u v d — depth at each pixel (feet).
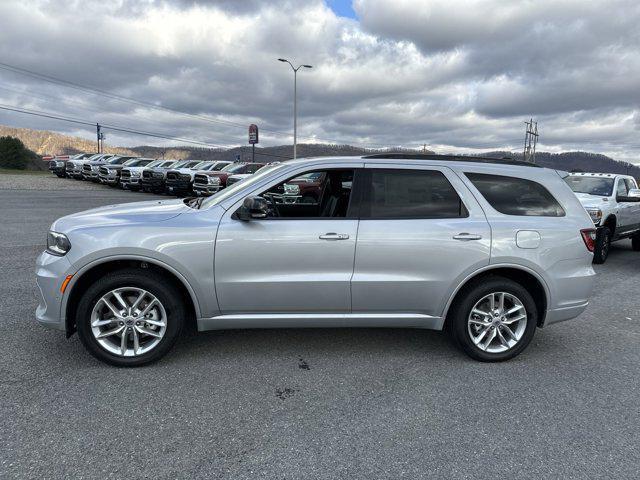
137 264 12.76
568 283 13.74
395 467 8.76
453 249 13.03
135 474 8.37
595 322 18.08
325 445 9.41
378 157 13.70
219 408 10.75
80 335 12.39
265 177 13.29
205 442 9.41
